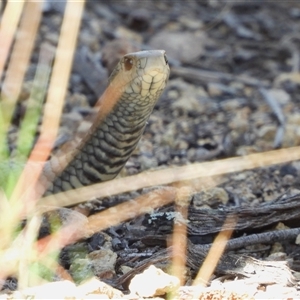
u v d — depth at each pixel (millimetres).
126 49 12711
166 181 8688
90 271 6613
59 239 7000
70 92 12047
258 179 9445
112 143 7773
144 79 7242
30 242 6676
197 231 7422
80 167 7941
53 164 7984
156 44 13953
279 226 7605
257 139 11086
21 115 10711
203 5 16219
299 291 6328
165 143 10828
